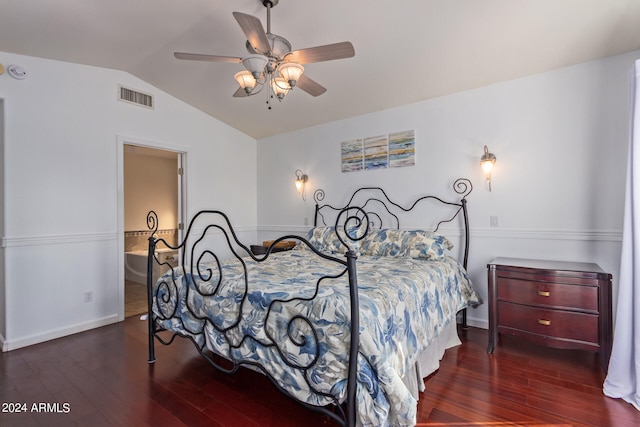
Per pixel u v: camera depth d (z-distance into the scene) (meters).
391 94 3.23
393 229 3.21
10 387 1.99
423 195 3.29
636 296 1.78
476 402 1.80
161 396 1.88
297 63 1.91
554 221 2.64
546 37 2.26
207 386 1.99
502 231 2.87
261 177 4.75
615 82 2.41
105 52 2.83
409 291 1.84
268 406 1.79
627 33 2.16
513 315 2.38
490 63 2.61
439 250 2.73
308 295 1.57
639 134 1.78
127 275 5.16
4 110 2.56
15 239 2.59
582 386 1.95
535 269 2.29
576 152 2.55
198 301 1.98
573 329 2.18
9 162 2.58
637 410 1.71
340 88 3.19
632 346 1.79
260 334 1.63
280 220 4.52
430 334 1.98
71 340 2.75
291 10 2.17
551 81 2.65
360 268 2.33
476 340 2.69
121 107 3.27
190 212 3.92
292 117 3.97
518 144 2.79
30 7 2.13
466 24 2.21
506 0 1.97
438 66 2.71
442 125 3.18
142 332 2.95
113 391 1.94
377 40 2.45
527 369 2.17
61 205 2.86
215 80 3.34
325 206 4.04
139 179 5.39
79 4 2.16
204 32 2.53
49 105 2.80
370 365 1.35
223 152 4.31
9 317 2.56
